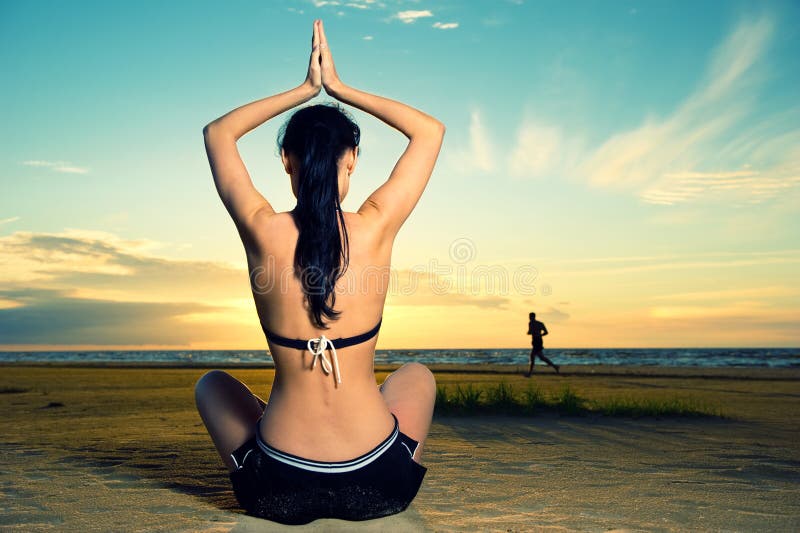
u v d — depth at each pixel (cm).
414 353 8894
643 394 1015
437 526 214
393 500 202
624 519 228
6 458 377
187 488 286
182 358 7100
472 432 525
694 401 838
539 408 707
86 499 262
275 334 193
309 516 199
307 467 190
